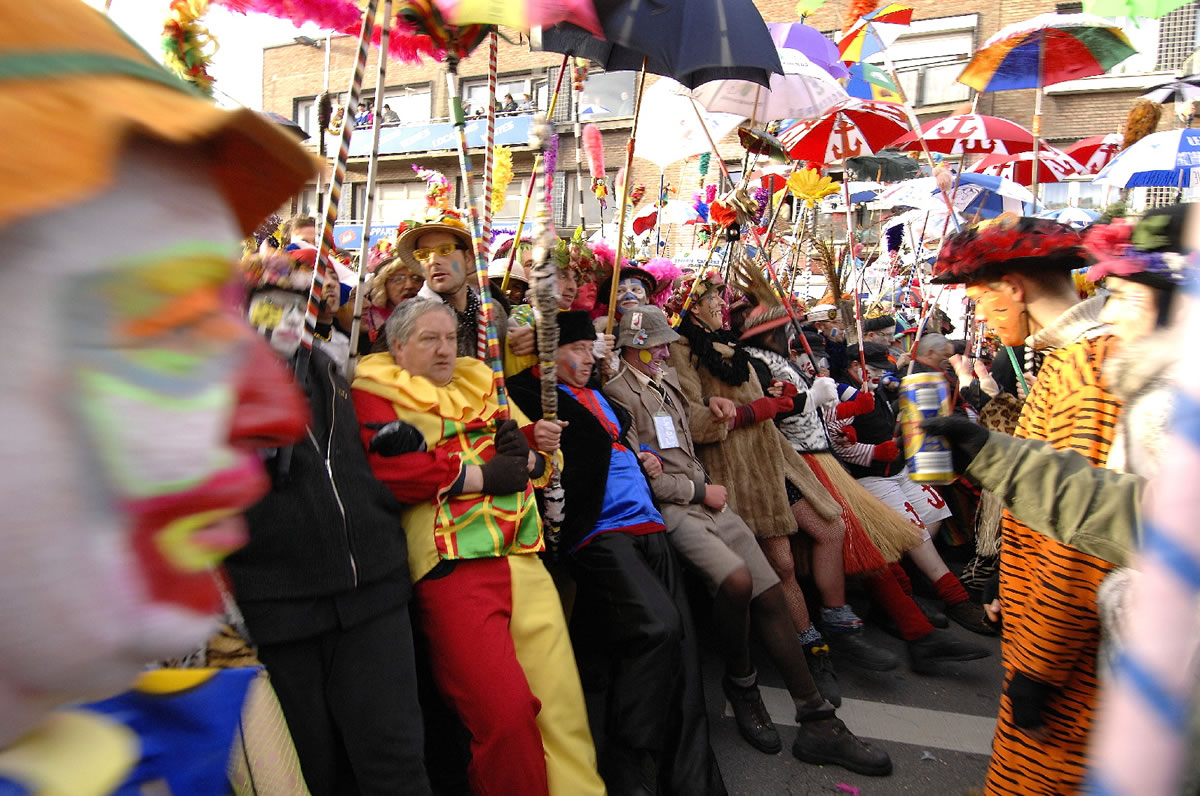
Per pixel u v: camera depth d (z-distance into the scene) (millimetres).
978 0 14852
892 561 3709
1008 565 1884
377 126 2201
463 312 3020
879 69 6035
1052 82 4453
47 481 528
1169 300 1338
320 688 1935
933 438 1587
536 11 1956
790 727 3141
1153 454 1351
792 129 5438
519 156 16297
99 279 539
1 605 532
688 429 3305
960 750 3029
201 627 634
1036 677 1686
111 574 565
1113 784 742
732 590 2842
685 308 3773
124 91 550
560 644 2301
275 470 1843
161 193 577
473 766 2070
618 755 2426
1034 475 1484
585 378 2908
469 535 2203
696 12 2475
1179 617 714
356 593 1947
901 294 8047
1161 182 5434
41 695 584
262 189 690
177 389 577
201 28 1718
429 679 2434
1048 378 1829
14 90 502
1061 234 2004
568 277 3320
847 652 3510
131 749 746
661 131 5234
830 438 4297
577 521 2625
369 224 2270
